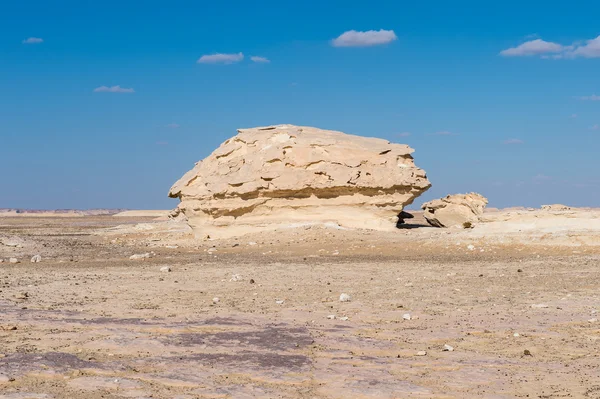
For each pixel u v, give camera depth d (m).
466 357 12.01
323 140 37.41
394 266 25.36
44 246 38.69
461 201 43.16
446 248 30.45
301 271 24.27
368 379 10.66
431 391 10.10
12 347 12.55
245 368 11.25
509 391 10.10
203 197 38.50
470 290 19.45
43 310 16.31
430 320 15.06
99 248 37.84
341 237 34.00
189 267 26.38
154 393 10.04
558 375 10.91
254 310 16.44
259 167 37.09
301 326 14.37
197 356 11.98
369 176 36.50
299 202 37.00
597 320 14.73
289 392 10.09
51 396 9.84
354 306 16.91
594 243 29.03
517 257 27.25
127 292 19.69
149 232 52.16
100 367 11.28
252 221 37.72
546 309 16.20
